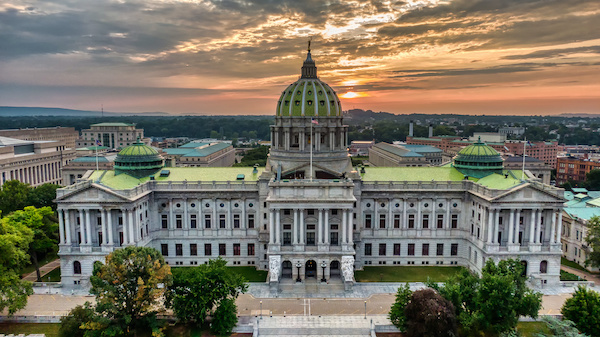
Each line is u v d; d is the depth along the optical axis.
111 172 115.56
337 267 109.38
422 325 70.38
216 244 113.00
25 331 79.56
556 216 102.31
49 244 105.88
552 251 101.56
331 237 106.81
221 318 77.56
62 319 77.44
